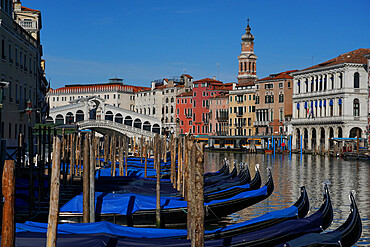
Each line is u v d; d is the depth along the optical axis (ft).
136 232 40.32
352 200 46.42
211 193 67.97
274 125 293.23
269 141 286.05
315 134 264.52
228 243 38.42
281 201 85.46
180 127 349.00
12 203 25.46
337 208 78.07
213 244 38.11
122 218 54.60
